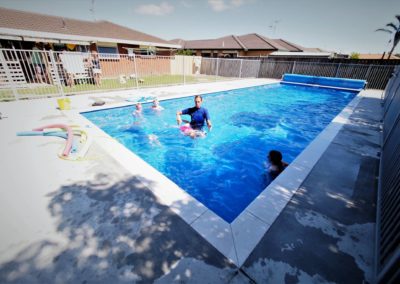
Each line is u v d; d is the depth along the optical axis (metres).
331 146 4.29
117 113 7.59
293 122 7.73
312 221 2.24
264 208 2.41
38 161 3.47
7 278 1.62
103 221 2.19
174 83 14.35
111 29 19.70
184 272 1.67
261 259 1.78
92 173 3.12
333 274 1.68
